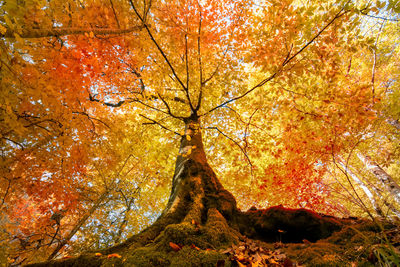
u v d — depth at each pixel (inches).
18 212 274.2
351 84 219.6
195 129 199.3
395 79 284.4
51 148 199.6
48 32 88.1
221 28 200.7
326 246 73.9
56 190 222.7
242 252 68.9
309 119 206.8
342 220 101.7
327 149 234.4
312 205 281.9
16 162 183.8
